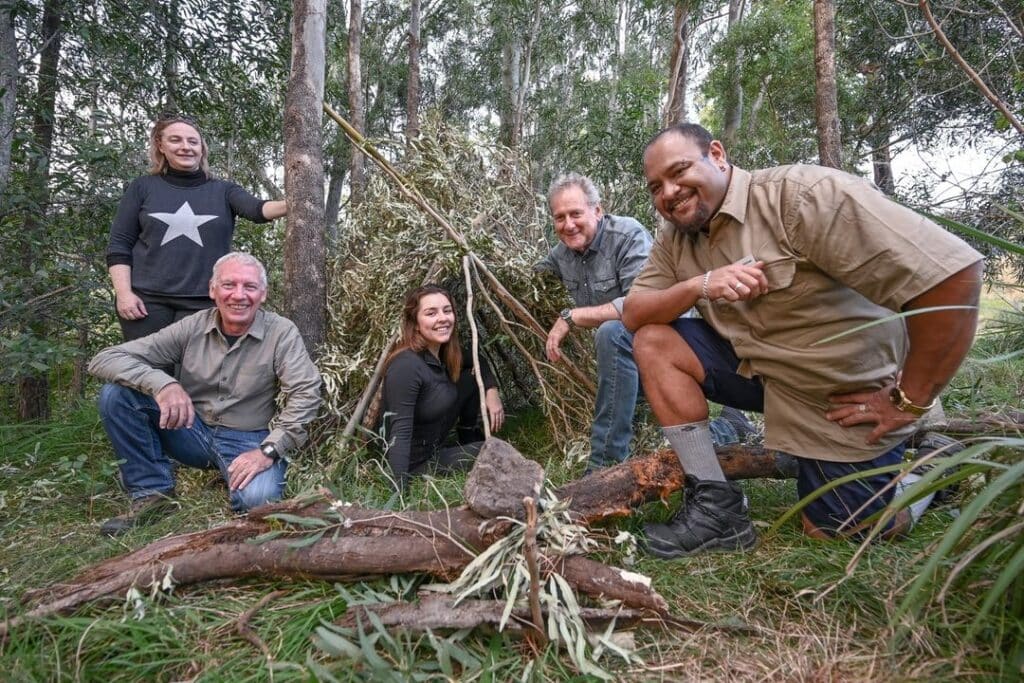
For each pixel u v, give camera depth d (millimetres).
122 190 4395
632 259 3049
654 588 1871
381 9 14336
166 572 1808
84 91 4875
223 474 2738
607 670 1548
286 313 3361
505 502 1811
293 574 1860
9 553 2229
